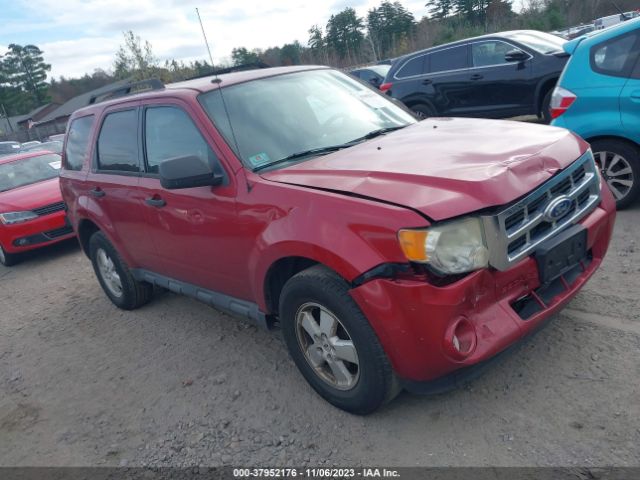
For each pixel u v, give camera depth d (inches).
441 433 119.2
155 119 169.5
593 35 219.9
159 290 234.1
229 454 126.7
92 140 206.1
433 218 105.0
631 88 205.0
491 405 124.3
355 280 111.5
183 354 177.5
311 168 134.2
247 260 140.1
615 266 177.2
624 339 136.6
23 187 354.9
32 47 3878.0
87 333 211.8
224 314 200.7
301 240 119.5
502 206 109.8
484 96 397.7
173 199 158.9
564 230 123.0
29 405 167.9
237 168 140.4
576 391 122.6
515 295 116.8
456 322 106.9
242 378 155.9
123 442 139.6
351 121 162.6
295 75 174.1
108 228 198.5
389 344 111.7
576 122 218.5
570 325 146.9
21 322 240.4
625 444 106.4
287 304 131.0
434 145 135.5
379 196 113.0
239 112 152.8
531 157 120.5
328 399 133.1
